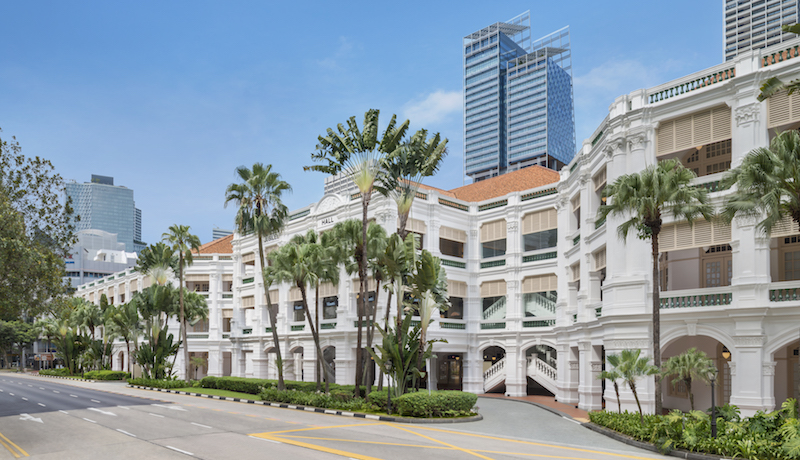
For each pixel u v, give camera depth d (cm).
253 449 1767
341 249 3384
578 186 3500
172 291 5425
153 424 2395
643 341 2527
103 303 7306
